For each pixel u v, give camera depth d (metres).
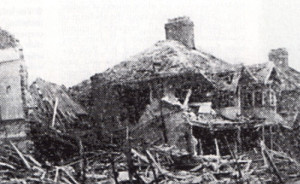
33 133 29.11
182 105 35.44
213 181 26.97
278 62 52.75
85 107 41.31
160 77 38.66
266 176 29.81
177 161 30.11
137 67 40.91
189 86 38.50
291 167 33.56
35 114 31.27
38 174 24.05
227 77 40.53
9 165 24.16
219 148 36.41
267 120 40.09
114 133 35.19
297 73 53.50
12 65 28.84
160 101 35.28
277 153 35.56
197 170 29.25
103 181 24.69
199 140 34.47
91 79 41.75
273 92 41.81
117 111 39.38
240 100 40.94
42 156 28.69
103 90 40.62
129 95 39.66
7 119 28.62
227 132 36.88
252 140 38.53
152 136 35.12
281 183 28.56
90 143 30.58
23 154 26.88
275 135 40.88
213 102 39.22
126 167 27.48
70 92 43.25
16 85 28.67
